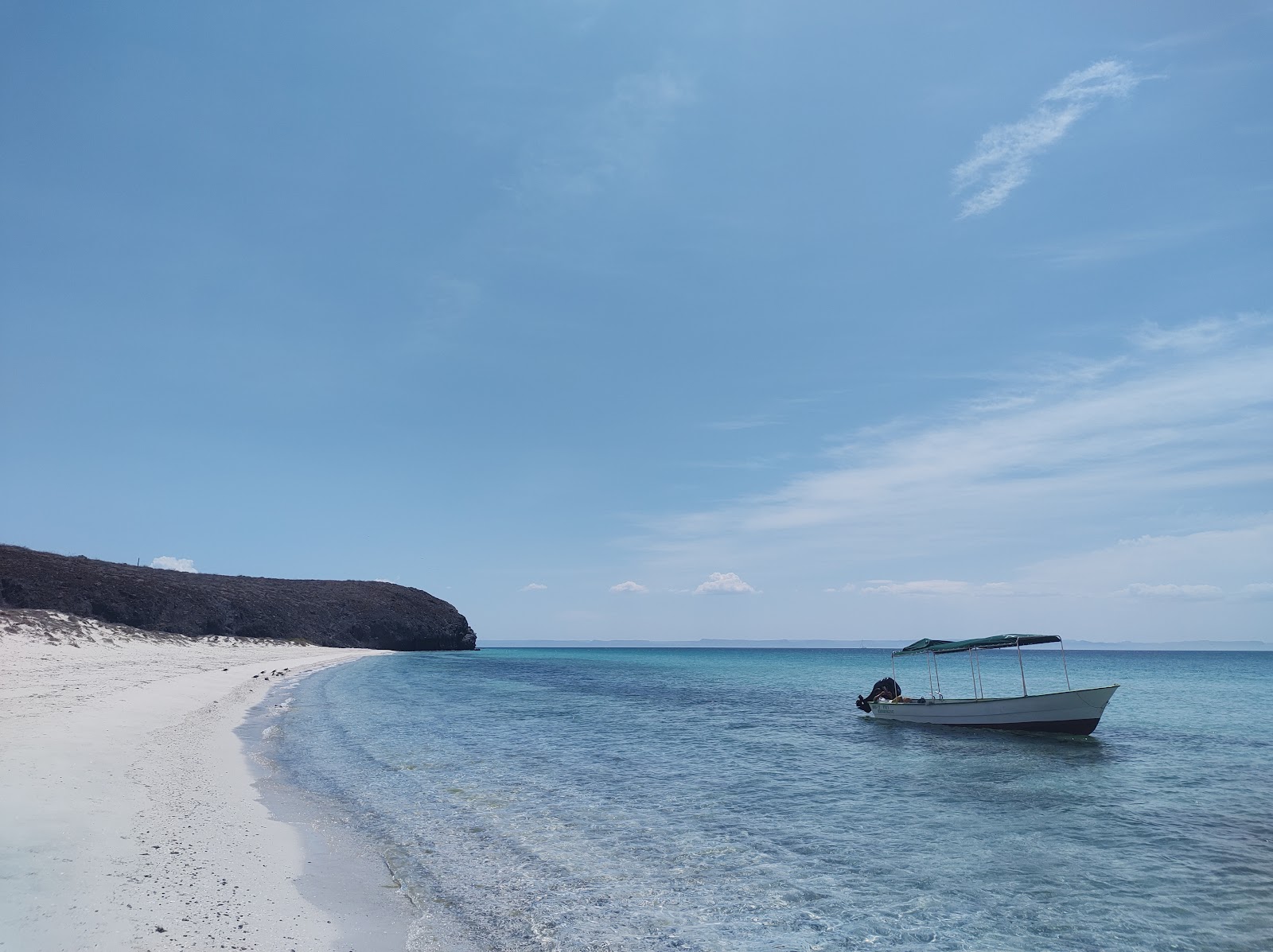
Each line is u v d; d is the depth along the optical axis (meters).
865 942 8.54
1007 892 10.54
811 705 39.38
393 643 106.94
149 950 6.32
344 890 8.91
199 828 10.56
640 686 53.75
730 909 9.44
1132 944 8.77
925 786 18.08
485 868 10.48
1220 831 14.12
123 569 66.69
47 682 24.67
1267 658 174.62
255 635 76.25
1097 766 21.23
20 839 8.69
